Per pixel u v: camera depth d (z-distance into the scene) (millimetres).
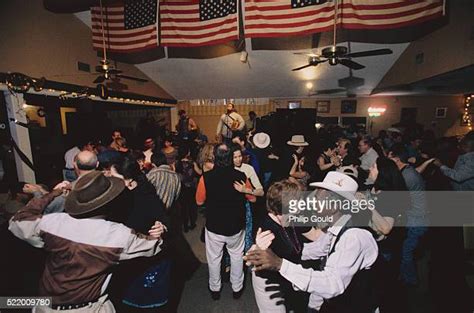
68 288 1280
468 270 2381
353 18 4160
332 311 1410
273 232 1540
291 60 6387
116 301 1980
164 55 6543
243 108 9062
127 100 6664
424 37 4695
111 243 1301
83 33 5336
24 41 4152
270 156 4105
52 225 1309
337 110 8695
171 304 2438
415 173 2553
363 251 1224
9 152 4043
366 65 6367
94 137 5883
